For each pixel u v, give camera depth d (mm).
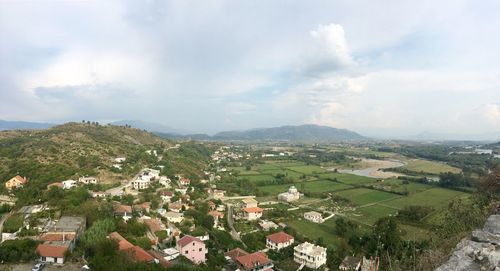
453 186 177000
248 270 74625
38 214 75500
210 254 80750
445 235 46188
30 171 112875
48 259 55938
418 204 141250
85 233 64625
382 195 167500
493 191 60125
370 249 83188
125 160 157750
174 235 84188
